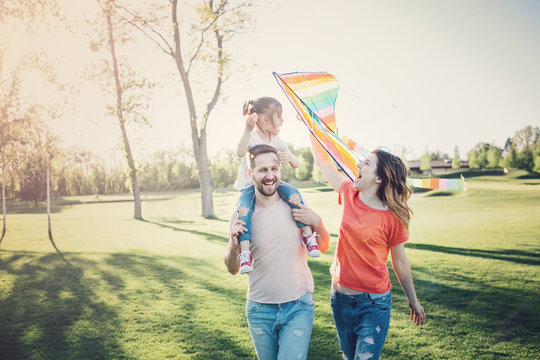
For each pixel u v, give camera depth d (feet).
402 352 12.55
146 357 12.84
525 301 16.96
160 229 57.88
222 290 21.58
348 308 8.05
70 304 19.48
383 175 7.80
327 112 9.76
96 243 43.70
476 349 12.57
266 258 7.79
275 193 8.36
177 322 16.28
